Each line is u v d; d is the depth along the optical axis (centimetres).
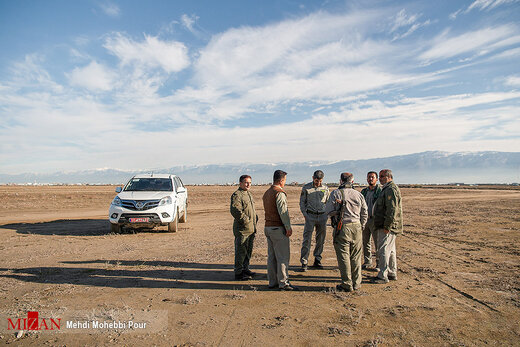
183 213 1399
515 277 592
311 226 646
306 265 646
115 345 332
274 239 515
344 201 514
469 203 2703
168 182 1273
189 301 457
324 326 381
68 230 1209
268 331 367
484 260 730
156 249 854
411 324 387
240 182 590
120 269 645
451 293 505
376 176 657
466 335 357
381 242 568
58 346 329
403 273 627
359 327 378
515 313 422
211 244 929
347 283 508
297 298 481
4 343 333
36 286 529
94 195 3547
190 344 336
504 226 1286
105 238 1027
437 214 1794
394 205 548
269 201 520
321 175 649
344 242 512
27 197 2964
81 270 635
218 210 2162
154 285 541
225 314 417
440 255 783
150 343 337
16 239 995
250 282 564
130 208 1091
